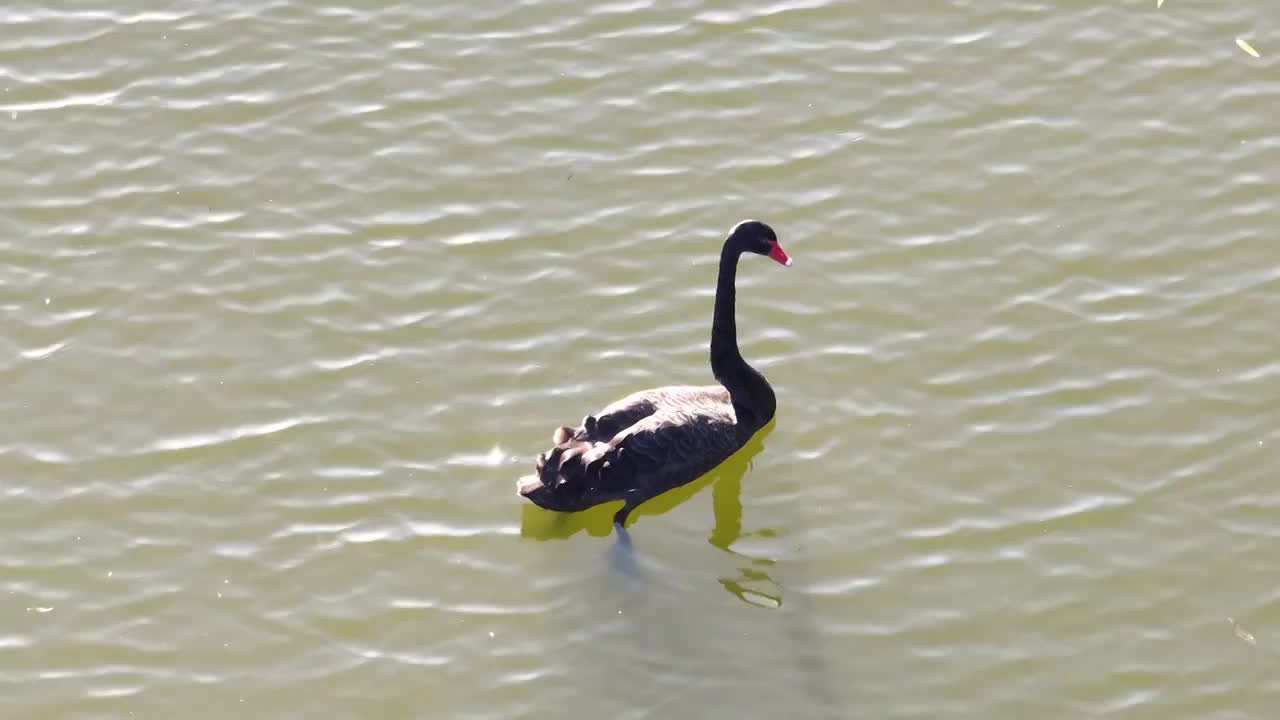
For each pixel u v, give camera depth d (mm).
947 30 22203
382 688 14891
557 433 16484
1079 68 21531
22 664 15062
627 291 18984
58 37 22359
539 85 21594
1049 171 20172
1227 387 17516
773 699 14727
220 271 19250
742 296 18875
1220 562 15812
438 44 22281
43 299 18875
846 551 16172
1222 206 19609
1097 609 15461
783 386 17844
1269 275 18734
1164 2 22453
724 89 21453
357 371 18094
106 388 17891
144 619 15523
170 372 18078
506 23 22594
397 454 17219
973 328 18344
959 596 15648
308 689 14883
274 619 15531
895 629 15367
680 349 18312
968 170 20234
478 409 17703
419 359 18219
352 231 19734
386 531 16422
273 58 22109
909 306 18641
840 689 14812
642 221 19781
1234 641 15117
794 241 19469
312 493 16812
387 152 20766
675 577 15984
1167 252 19078
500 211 19969
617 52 22031
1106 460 16859
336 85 21672
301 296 18969
